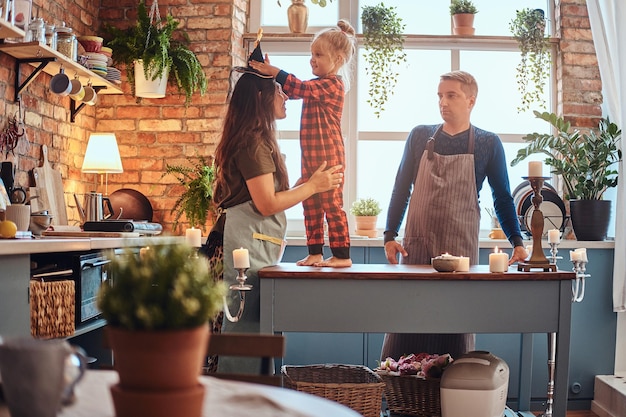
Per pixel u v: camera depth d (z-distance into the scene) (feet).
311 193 9.18
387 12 16.66
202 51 16.10
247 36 16.90
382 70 16.65
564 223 15.89
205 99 16.05
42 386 2.93
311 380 11.37
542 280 9.23
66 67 13.30
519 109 16.63
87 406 3.38
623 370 15.19
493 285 9.16
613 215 16.21
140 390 2.83
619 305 14.76
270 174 8.98
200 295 2.87
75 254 9.99
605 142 15.60
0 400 3.40
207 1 16.12
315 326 9.02
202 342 2.91
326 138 9.49
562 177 16.15
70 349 3.09
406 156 12.46
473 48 17.22
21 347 2.92
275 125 9.33
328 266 9.71
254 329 9.22
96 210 13.47
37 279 9.46
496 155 12.02
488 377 10.14
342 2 17.31
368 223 16.26
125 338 2.81
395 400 11.62
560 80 16.92
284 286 9.01
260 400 3.51
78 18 15.28
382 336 14.92
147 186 16.08
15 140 12.50
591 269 15.20
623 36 14.90
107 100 16.15
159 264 2.87
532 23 16.69
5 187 11.81
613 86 15.49
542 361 14.98
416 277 9.01
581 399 15.17
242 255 8.44
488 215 17.02
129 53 15.48
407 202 12.51
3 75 12.35
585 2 16.90
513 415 11.76
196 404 2.87
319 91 9.35
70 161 14.98
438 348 12.14
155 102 16.10
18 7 11.72
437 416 11.23
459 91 11.94
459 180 11.90
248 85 9.12
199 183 15.40
